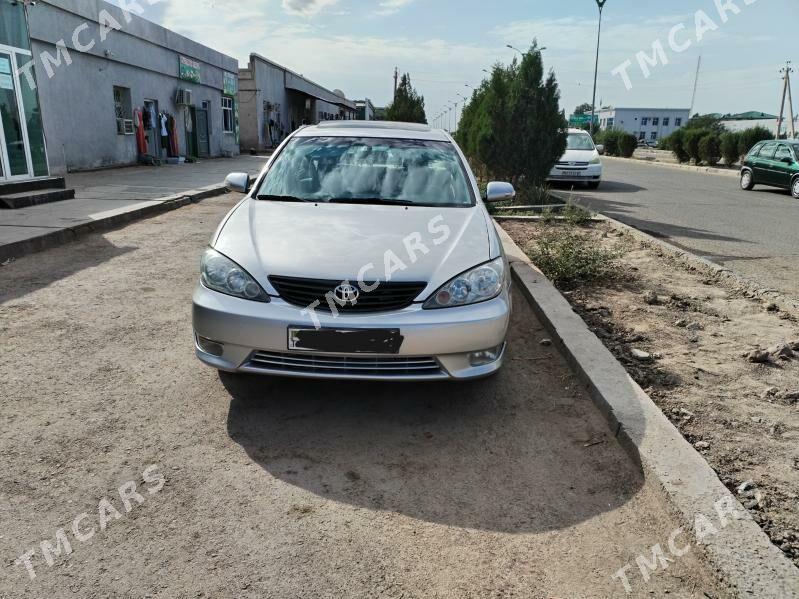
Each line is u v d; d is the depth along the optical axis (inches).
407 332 116.6
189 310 190.9
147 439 116.5
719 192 655.1
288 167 170.9
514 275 240.1
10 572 82.2
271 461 111.0
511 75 472.1
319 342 116.1
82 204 376.8
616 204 514.3
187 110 909.8
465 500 102.0
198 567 84.4
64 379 140.3
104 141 674.8
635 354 164.7
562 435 123.1
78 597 78.4
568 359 156.9
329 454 114.3
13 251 250.7
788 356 165.3
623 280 245.0
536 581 84.9
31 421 121.1
